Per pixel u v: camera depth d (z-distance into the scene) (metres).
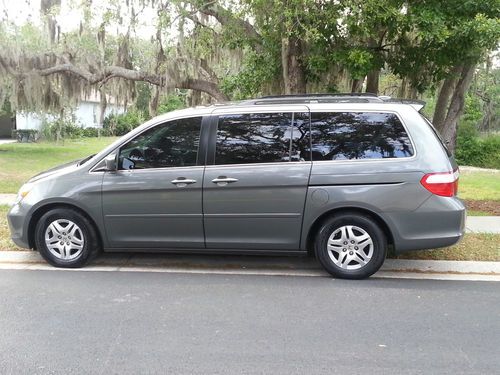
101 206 5.77
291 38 9.11
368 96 5.87
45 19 13.00
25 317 4.51
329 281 5.55
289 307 4.77
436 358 3.75
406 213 5.32
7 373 3.53
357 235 5.50
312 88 11.05
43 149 25.91
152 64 12.68
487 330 4.27
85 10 11.17
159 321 4.43
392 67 9.68
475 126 29.80
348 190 5.38
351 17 8.12
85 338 4.09
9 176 14.21
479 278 5.70
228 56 12.66
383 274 5.81
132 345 3.96
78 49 14.02
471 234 7.32
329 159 5.46
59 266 5.98
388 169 5.33
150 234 5.78
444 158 5.35
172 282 5.52
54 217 5.88
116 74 12.57
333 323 4.40
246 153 5.59
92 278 5.63
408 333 4.20
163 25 10.53
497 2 7.91
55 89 16.11
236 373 3.53
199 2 9.85
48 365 3.64
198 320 4.46
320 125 5.52
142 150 5.79
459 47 8.60
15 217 5.96
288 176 5.44
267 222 5.55
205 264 6.20
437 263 6.12
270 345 3.96
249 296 5.07
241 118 5.65
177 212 5.66
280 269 6.00
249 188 5.50
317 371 3.55
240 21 10.06
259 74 10.43
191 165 5.66
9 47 14.69
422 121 5.43
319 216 5.48
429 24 7.99
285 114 5.58
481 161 27.39
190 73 12.14
